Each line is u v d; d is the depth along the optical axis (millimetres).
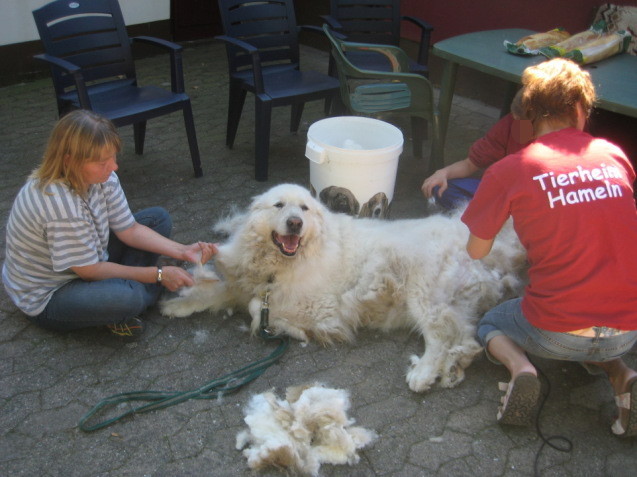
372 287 2896
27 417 2430
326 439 2307
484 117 5684
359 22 5070
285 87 4379
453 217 3268
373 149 3582
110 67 4281
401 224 3248
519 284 3209
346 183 3389
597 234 2072
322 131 3648
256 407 2438
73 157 2377
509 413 2320
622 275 2078
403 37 6570
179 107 4176
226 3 4492
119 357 2764
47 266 2639
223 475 2211
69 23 4012
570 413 2521
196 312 3080
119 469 2221
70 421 2416
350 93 4059
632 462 2309
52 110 5641
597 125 4266
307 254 2889
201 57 7238
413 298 2895
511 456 2318
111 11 4207
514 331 2424
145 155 4832
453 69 3949
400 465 2270
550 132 2262
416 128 4719
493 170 2230
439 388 2641
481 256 2404
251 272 2953
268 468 2230
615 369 2387
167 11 7262
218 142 5102
